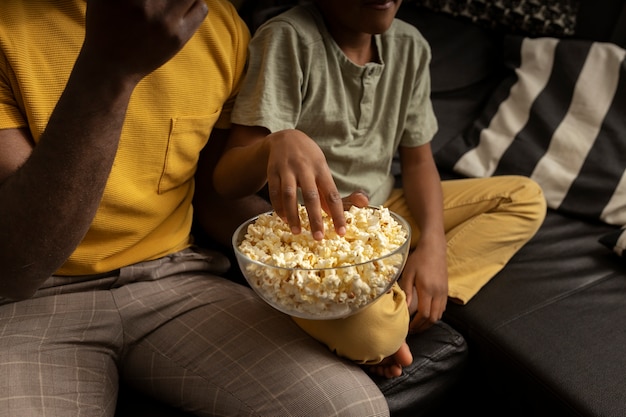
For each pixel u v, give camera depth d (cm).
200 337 96
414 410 107
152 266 103
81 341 91
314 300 74
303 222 86
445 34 167
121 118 68
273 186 86
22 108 87
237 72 109
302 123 116
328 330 92
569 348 107
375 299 79
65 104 65
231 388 89
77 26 90
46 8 88
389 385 103
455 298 121
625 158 146
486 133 159
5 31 84
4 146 82
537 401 104
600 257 132
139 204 96
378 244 80
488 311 118
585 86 157
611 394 97
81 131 65
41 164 67
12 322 90
